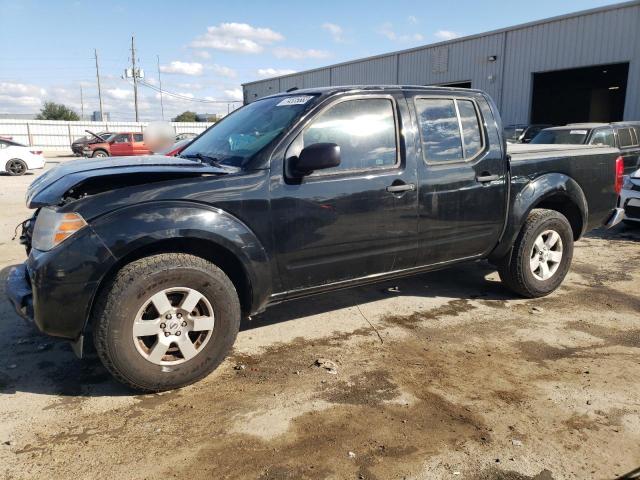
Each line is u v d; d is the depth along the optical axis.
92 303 3.04
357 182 3.76
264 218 3.43
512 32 22.89
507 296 5.16
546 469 2.57
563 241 5.07
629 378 3.50
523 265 4.85
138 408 3.11
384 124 3.95
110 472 2.54
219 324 3.36
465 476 2.52
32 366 3.63
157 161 3.69
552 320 4.54
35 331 4.22
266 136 3.66
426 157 4.12
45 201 3.07
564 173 5.02
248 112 4.36
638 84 18.56
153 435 2.84
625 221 8.64
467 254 4.54
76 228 2.99
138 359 3.12
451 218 4.27
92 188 3.20
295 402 3.18
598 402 3.19
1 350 3.88
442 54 26.50
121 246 3.01
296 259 3.62
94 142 26.88
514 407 3.13
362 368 3.64
